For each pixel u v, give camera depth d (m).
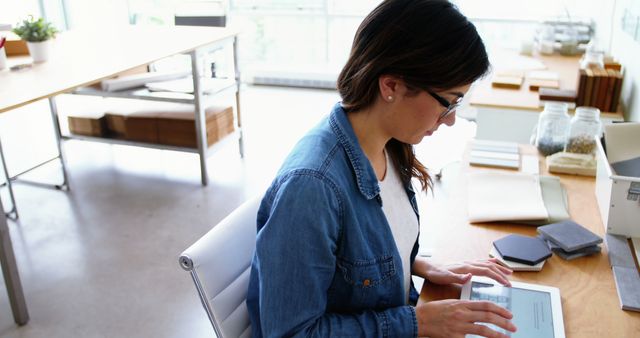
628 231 1.41
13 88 2.48
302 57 6.01
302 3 5.75
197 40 3.52
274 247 0.90
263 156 4.04
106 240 2.92
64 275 2.61
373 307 1.06
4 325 2.27
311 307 0.93
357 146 0.99
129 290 2.49
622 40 3.02
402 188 1.22
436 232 1.48
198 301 2.41
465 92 0.96
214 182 3.63
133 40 3.60
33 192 3.49
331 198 0.93
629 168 1.49
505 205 1.55
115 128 3.75
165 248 2.83
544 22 3.85
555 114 1.91
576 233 1.37
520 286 1.21
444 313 1.04
